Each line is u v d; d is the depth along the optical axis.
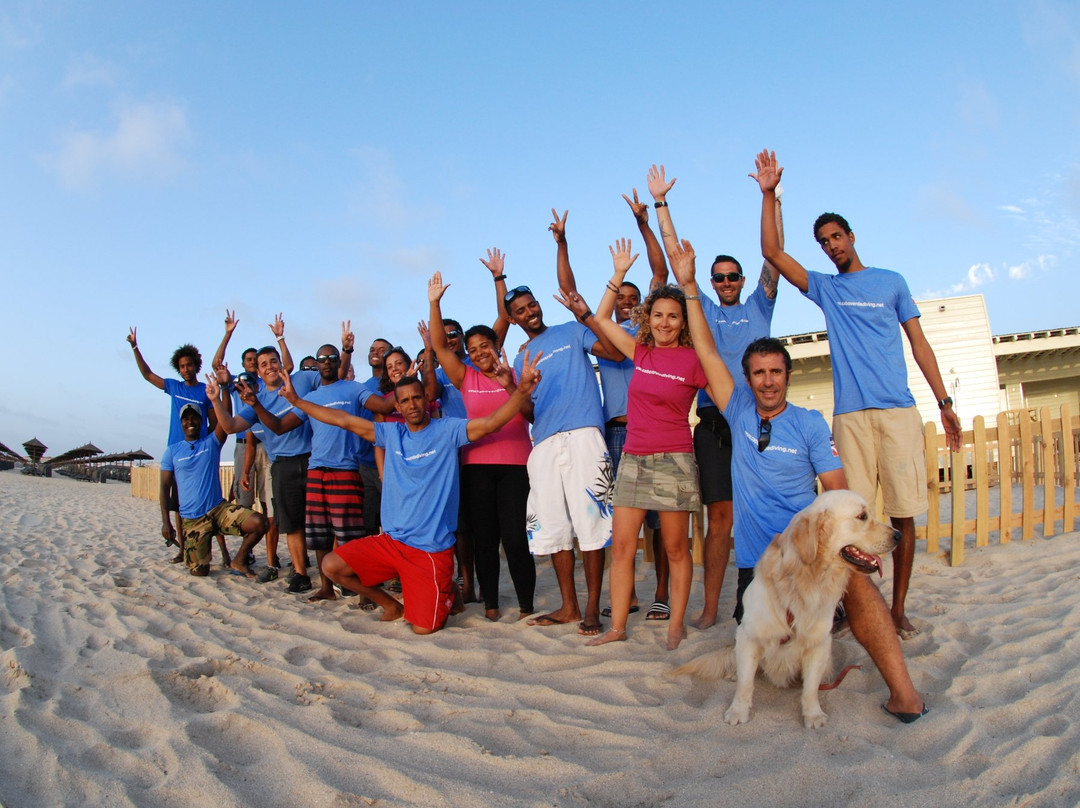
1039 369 18.50
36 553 8.88
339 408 6.41
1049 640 4.13
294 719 3.49
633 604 5.66
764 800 2.70
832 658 4.06
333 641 5.00
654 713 3.55
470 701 3.79
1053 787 2.60
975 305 15.45
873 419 4.47
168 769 2.98
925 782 2.78
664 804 2.72
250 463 7.93
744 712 3.39
